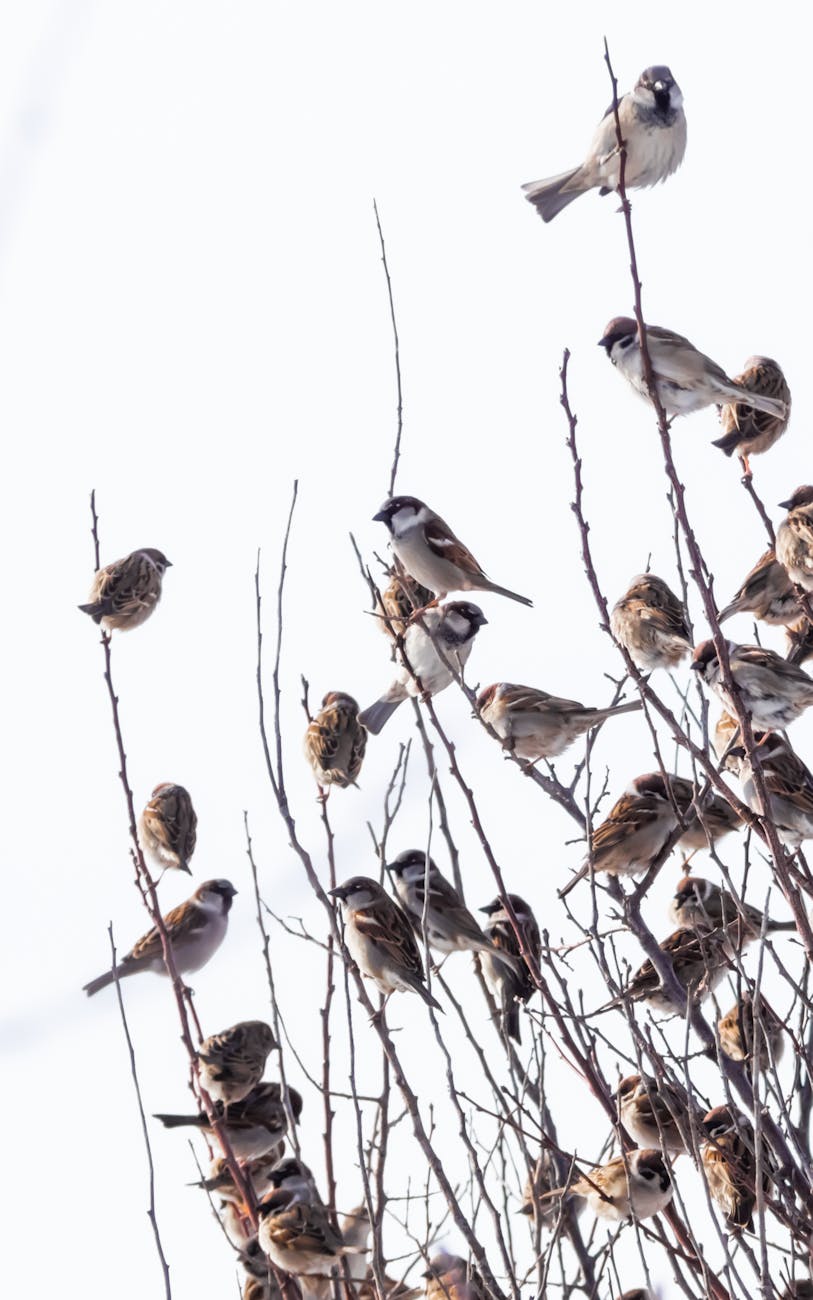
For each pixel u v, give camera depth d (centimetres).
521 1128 961
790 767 1353
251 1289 1254
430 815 1009
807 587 1438
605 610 1037
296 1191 1206
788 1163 976
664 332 1276
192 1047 1141
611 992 993
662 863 1266
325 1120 1015
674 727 1040
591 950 999
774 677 1339
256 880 1009
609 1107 984
